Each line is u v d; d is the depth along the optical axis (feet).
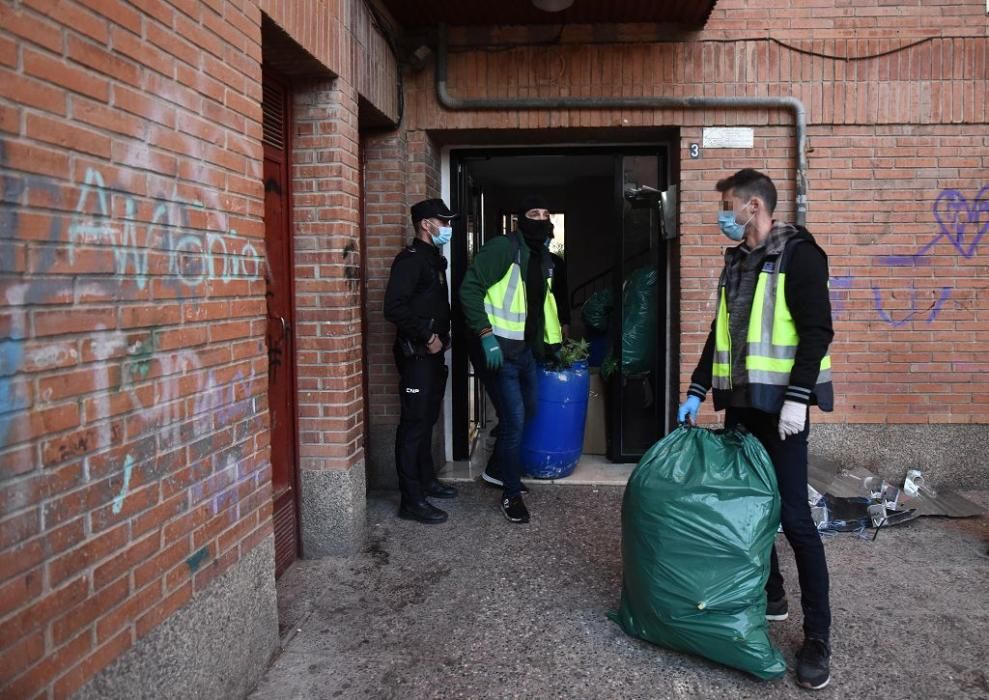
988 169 16.72
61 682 5.83
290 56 11.58
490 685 9.26
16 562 5.37
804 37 16.74
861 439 17.17
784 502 9.48
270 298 12.20
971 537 14.24
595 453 19.99
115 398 6.54
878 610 11.19
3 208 5.29
